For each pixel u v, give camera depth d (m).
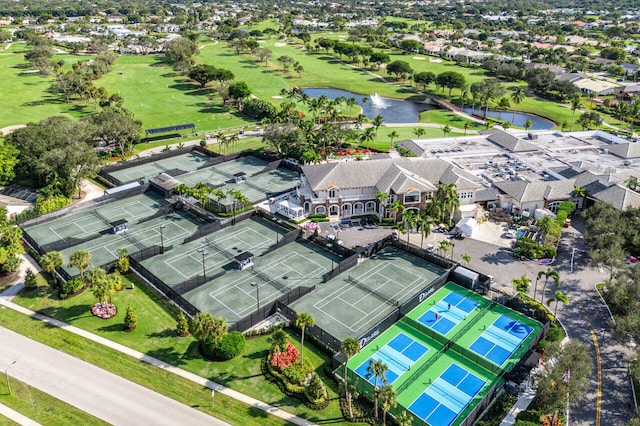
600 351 83.38
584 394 73.38
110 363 79.00
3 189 142.38
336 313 92.44
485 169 154.88
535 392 74.06
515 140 172.75
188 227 124.50
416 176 134.38
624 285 88.44
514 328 89.81
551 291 100.06
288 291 98.69
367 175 134.62
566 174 147.50
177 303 93.62
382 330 88.12
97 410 70.31
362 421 69.69
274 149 177.75
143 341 84.06
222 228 123.56
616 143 177.00
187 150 176.62
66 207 129.88
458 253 114.44
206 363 79.56
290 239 117.25
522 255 112.62
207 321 76.25
